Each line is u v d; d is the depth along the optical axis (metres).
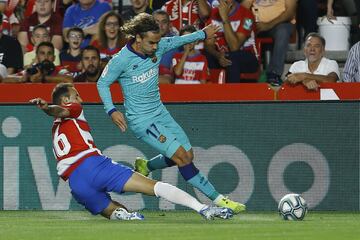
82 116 28.30
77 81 38.47
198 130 33.81
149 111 28.86
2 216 31.34
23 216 31.27
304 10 43.09
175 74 39.06
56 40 42.72
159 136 28.89
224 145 33.81
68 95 28.27
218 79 40.03
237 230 24.42
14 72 40.81
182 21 41.91
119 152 34.06
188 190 33.84
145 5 42.41
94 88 34.88
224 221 28.06
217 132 33.84
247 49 40.66
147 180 27.92
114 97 34.91
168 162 30.33
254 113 33.75
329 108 33.62
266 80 41.50
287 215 28.59
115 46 40.09
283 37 41.25
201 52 40.22
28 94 35.31
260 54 41.88
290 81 35.06
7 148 34.25
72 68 40.16
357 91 35.09
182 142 29.20
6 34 42.81
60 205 34.19
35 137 34.19
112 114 28.56
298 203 28.52
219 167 33.84
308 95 35.12
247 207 33.78
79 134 28.05
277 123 33.72
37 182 34.19
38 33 41.38
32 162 34.19
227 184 33.84
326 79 35.94
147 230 24.50
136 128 28.98
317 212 33.31
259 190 33.75
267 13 41.66
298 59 42.75
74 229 25.11
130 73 28.52
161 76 38.44
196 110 33.81
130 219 28.59
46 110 27.52
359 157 33.66
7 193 34.28
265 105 33.72
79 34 40.31
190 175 29.03
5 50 40.59
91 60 38.19
